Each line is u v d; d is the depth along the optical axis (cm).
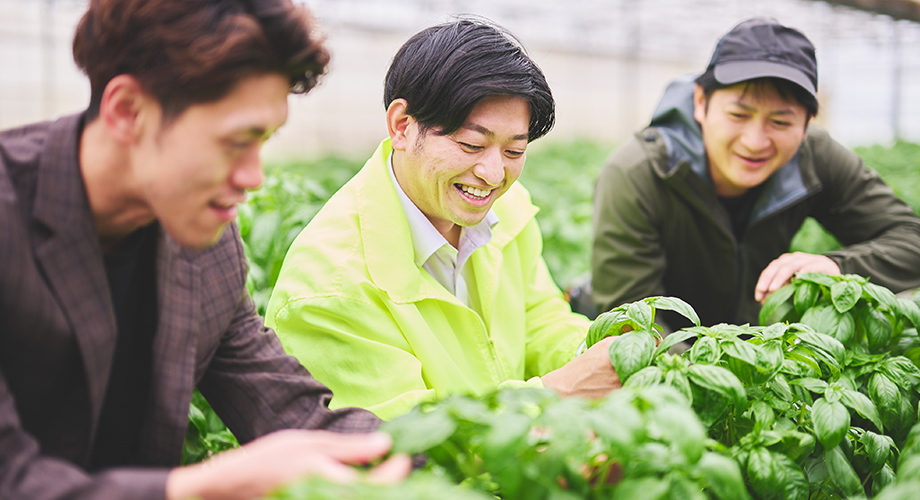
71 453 115
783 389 148
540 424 101
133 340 126
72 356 111
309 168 1146
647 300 157
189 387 124
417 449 100
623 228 245
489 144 156
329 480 91
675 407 104
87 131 107
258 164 108
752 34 220
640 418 101
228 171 105
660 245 253
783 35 221
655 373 133
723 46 224
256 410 138
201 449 181
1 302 102
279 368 140
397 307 168
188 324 124
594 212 260
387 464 100
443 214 167
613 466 112
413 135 162
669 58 2598
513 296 195
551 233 502
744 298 258
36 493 94
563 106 2183
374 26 1686
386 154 182
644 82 2522
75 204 107
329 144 1714
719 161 231
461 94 151
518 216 200
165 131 101
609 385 145
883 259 228
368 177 175
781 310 193
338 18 1483
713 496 128
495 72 152
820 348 152
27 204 106
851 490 140
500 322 192
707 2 1479
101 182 108
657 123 256
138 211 112
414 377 162
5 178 104
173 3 97
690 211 245
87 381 111
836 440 137
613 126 2395
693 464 104
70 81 1399
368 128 1786
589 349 152
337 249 170
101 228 114
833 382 154
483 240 185
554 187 828
